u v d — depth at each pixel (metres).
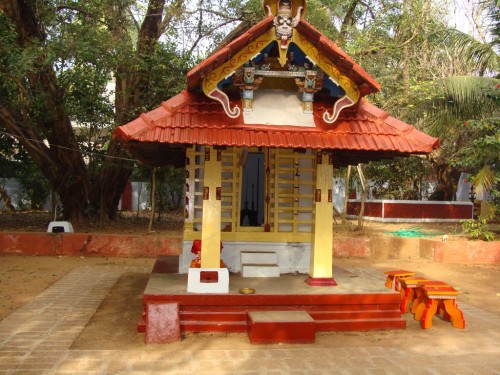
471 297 9.22
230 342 6.04
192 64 14.52
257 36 6.25
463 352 5.91
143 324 6.40
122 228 16.64
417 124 17.00
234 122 6.61
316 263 7.25
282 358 5.52
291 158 8.32
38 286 9.26
